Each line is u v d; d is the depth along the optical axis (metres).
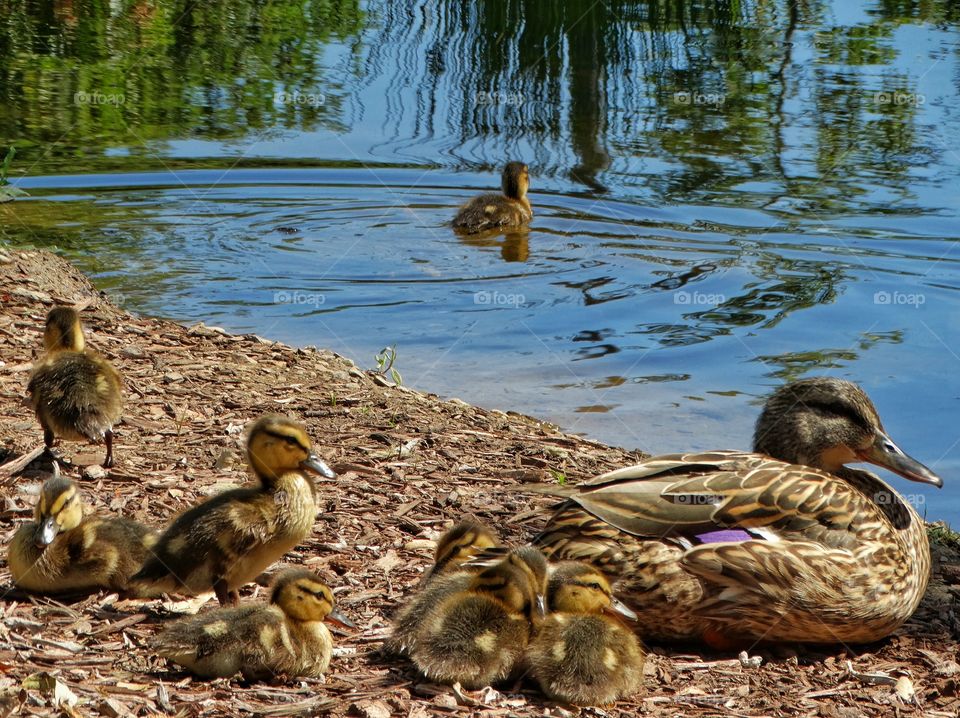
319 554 7.54
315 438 9.68
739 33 26.91
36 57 24.28
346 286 14.38
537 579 6.08
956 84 22.88
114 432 9.39
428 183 18.66
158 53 25.06
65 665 5.71
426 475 9.14
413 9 28.92
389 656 6.21
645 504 6.61
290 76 23.78
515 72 24.05
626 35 26.75
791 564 6.51
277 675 5.76
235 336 12.33
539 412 11.12
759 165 19.20
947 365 12.06
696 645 6.83
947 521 9.52
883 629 6.87
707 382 11.73
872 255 15.53
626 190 18.17
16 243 15.17
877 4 29.20
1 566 6.98
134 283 14.11
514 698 5.86
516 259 15.44
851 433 7.52
